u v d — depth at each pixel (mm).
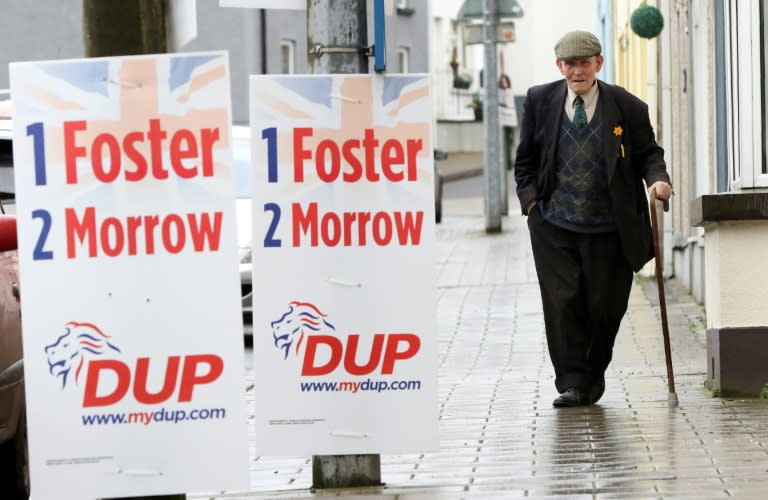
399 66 77750
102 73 8539
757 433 11461
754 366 13422
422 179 9727
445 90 81125
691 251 23469
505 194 47688
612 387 14578
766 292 13367
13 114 8570
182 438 8680
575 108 13195
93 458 8688
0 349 11375
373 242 9758
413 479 10359
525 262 31406
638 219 13180
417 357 9820
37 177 8586
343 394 9852
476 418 13062
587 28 57031
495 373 16547
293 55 62250
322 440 9852
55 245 8602
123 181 8578
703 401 13320
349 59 9844
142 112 8547
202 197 8562
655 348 17797
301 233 9750
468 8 43375
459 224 45344
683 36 24234
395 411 9844
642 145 13227
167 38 8703
